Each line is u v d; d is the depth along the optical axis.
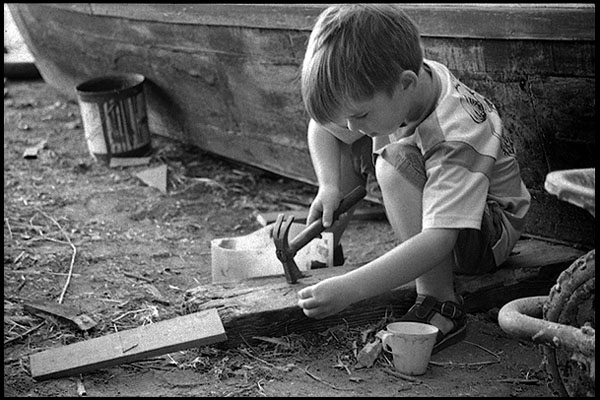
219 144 4.81
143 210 4.39
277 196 4.55
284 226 3.01
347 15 2.60
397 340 2.69
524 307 2.43
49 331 3.11
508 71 3.12
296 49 3.92
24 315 3.21
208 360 2.82
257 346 2.89
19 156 5.32
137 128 5.12
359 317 2.99
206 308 2.93
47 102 6.60
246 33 4.14
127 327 3.13
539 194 3.31
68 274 3.60
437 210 2.63
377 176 2.87
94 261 3.75
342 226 3.37
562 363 2.36
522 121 3.20
